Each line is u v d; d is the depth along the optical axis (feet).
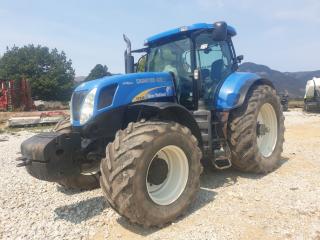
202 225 12.53
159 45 19.08
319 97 59.77
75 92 14.88
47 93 154.71
